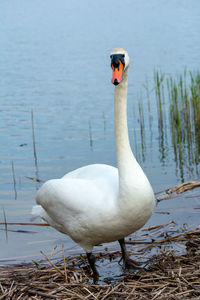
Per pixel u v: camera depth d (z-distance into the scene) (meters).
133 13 51.50
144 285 6.18
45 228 8.95
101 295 6.05
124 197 6.32
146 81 18.39
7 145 13.57
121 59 6.15
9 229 8.91
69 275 6.70
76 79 21.19
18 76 22.19
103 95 18.34
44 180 11.17
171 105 13.91
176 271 6.50
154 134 14.47
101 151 12.84
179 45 28.25
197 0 60.50
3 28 42.34
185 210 9.26
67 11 58.66
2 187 10.88
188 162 12.09
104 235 6.64
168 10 51.38
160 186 10.68
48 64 24.86
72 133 14.37
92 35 35.28
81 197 6.63
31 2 73.06
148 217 6.61
